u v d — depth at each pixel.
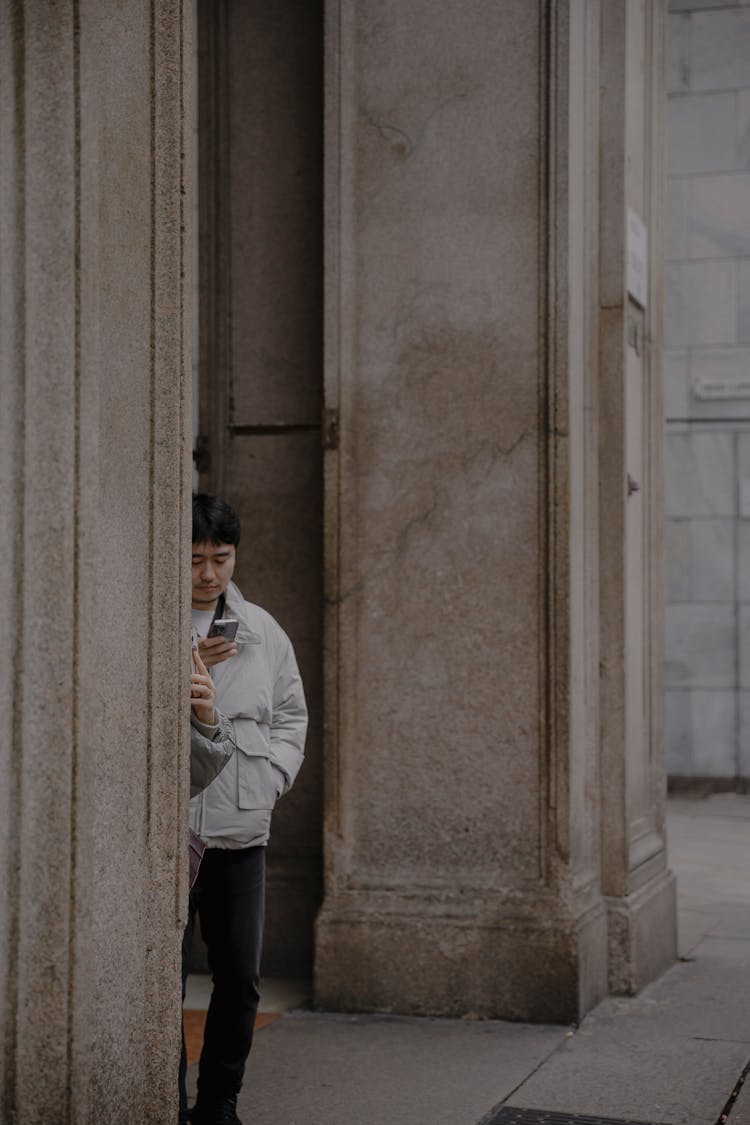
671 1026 6.69
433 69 6.99
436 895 6.87
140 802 3.85
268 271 7.65
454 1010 6.80
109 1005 3.68
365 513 7.05
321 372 7.57
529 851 6.81
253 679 5.07
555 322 6.82
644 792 7.98
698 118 15.72
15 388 3.45
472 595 6.91
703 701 15.78
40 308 3.46
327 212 7.09
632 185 7.74
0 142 3.44
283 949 7.59
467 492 6.93
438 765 6.93
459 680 6.91
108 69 3.66
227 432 7.71
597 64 7.41
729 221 15.65
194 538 5.02
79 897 3.48
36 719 3.46
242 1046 5.00
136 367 3.82
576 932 6.68
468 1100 5.62
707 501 15.76
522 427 6.86
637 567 7.93
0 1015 3.46
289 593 7.62
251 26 7.64
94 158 3.52
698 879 10.77
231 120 7.69
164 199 3.95
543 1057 6.18
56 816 3.46
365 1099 5.64
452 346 6.95
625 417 7.44
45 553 3.45
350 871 7.03
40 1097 3.47
